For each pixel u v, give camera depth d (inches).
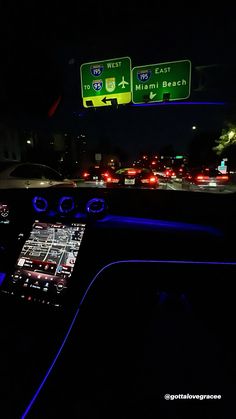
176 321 58.5
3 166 248.7
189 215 61.2
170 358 51.4
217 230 59.4
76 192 68.3
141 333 55.2
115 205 64.3
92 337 51.6
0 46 317.1
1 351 44.9
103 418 41.4
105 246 58.3
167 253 58.1
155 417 42.9
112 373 47.9
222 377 47.6
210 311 61.1
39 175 273.0
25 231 60.2
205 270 61.6
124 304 60.2
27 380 41.7
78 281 49.9
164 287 62.8
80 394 44.0
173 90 390.0
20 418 38.5
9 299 50.1
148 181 362.3
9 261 56.3
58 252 54.5
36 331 46.1
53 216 62.3
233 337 55.2
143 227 62.1
